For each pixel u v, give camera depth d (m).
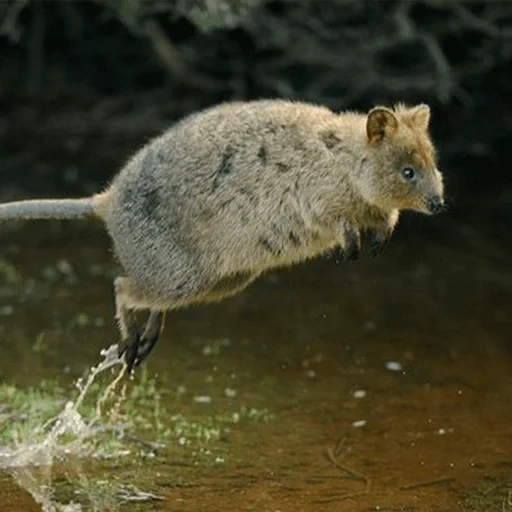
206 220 10.18
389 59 19.42
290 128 10.14
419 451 11.36
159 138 10.53
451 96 19.69
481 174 20.17
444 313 15.38
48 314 14.84
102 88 21.91
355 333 14.64
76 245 17.61
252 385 12.96
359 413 12.28
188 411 12.16
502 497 10.34
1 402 11.95
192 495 10.20
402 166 10.02
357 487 10.50
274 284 16.44
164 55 20.39
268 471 10.78
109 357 11.80
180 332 14.57
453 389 12.98
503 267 17.12
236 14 15.71
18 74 22.03
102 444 11.18
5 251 17.25
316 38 19.09
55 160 20.23
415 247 17.91
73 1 21.16
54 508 9.88
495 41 18.86
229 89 20.56
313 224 10.15
